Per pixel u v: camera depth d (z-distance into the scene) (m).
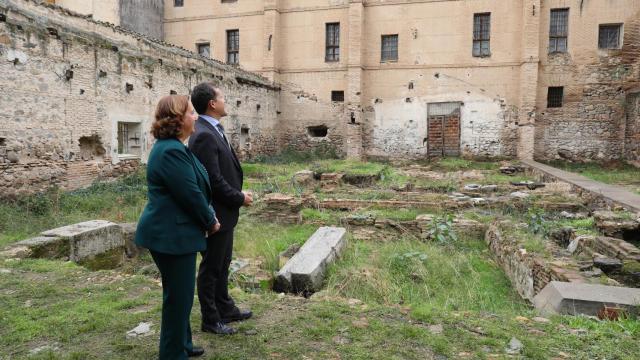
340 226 9.88
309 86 25.28
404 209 11.17
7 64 10.14
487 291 6.46
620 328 4.06
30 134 10.77
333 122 25.11
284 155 24.50
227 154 3.81
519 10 22.38
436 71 23.59
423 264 7.12
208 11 26.09
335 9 24.56
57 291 4.81
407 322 4.09
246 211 10.86
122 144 14.53
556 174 16.11
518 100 22.64
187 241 2.97
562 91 22.59
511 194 12.91
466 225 9.45
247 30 25.53
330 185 15.02
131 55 14.19
